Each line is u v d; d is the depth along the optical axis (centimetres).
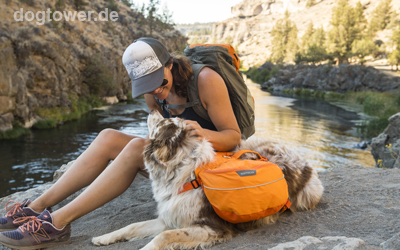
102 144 228
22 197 326
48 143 2000
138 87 211
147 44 206
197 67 220
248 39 18600
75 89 3278
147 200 312
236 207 182
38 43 2547
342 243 159
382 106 3438
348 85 5597
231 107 222
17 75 2248
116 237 207
